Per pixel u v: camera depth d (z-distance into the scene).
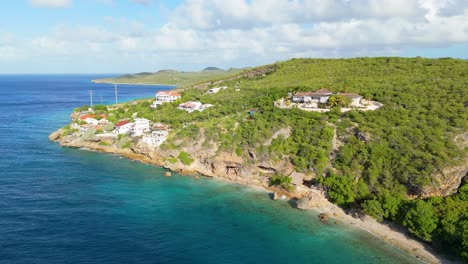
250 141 87.12
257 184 83.06
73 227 58.09
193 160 92.19
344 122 83.88
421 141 71.38
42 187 75.69
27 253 49.69
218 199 74.25
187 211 67.50
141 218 63.25
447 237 53.16
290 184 76.31
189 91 174.75
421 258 53.03
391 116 82.12
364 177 70.50
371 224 62.75
